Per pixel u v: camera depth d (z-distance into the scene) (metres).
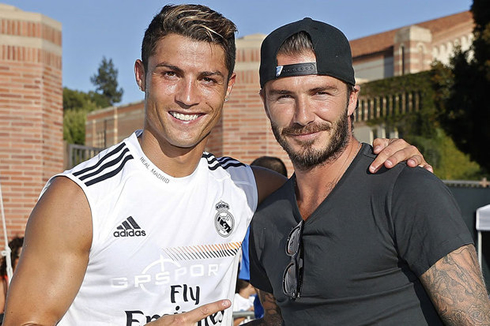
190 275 1.91
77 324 1.82
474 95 18.41
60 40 7.69
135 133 1.99
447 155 19.38
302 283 1.89
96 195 1.77
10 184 7.06
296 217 1.99
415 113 19.94
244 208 2.12
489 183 12.01
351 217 1.81
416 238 1.69
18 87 7.16
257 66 7.98
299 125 1.88
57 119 7.60
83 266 1.75
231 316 2.08
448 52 30.45
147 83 1.89
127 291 1.81
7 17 7.13
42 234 1.70
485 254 6.77
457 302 1.63
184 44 1.82
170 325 1.61
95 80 68.94
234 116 7.98
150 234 1.84
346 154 1.94
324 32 1.87
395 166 1.82
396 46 29.44
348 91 1.93
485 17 18.80
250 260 2.19
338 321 1.83
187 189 1.95
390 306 1.76
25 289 1.66
